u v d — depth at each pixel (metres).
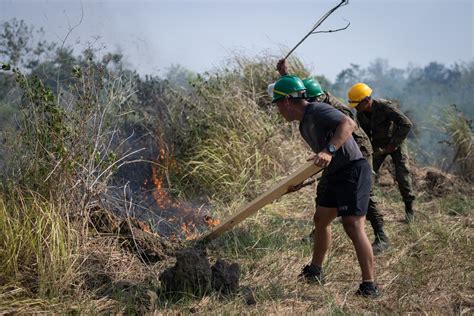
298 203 7.89
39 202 5.19
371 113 7.37
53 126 5.50
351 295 5.07
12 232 4.86
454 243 6.42
